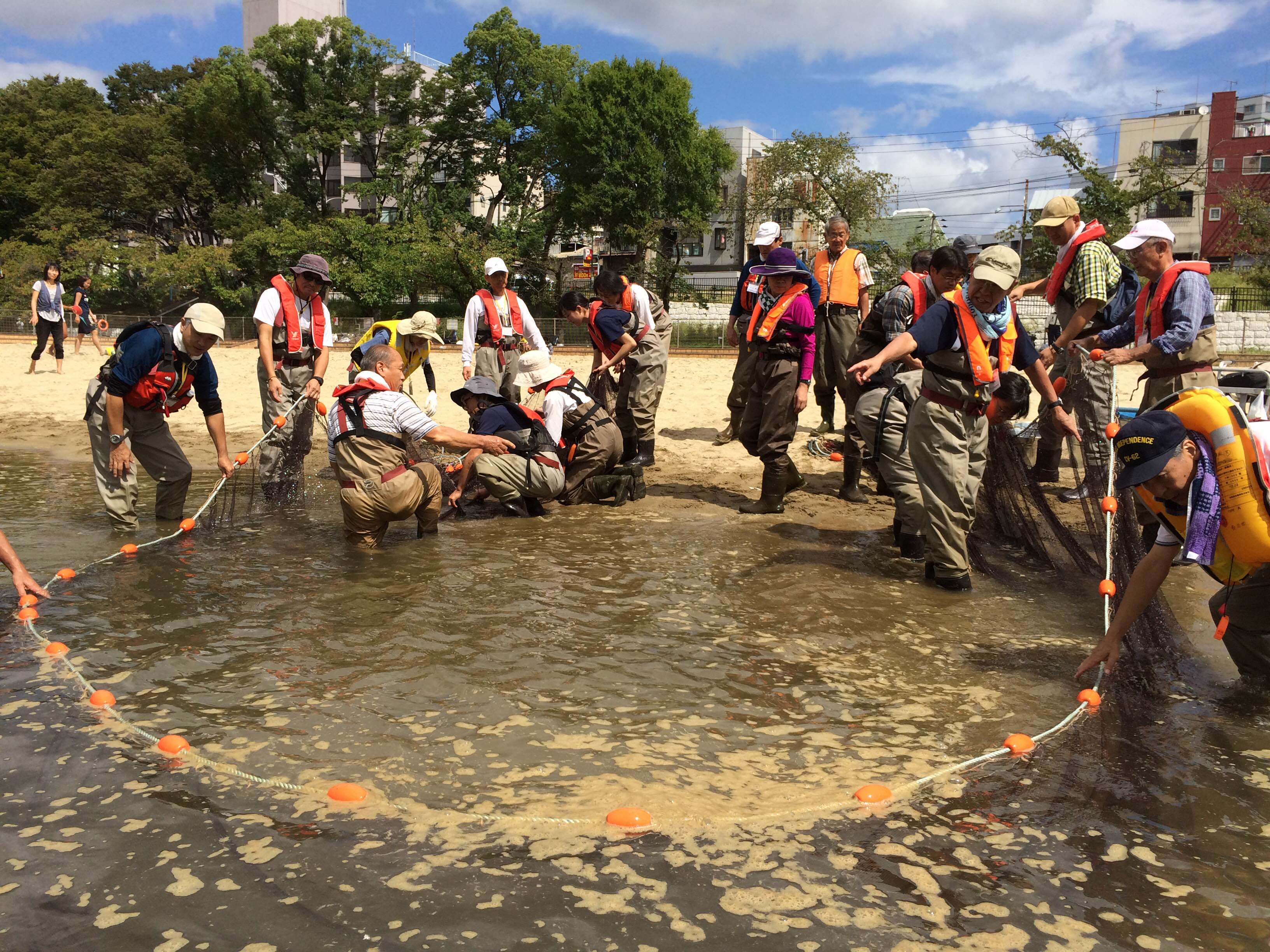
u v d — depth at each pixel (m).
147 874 2.47
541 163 46.75
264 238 44.97
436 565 5.64
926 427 5.25
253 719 3.46
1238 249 35.88
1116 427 5.04
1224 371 6.31
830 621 4.71
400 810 2.83
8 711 3.50
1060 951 2.22
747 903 2.39
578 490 7.57
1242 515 3.39
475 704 3.63
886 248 36.25
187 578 5.30
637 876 2.50
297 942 2.21
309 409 7.41
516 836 2.69
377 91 50.19
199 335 6.27
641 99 39.88
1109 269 6.26
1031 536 6.02
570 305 8.62
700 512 7.30
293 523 6.80
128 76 70.62
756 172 38.75
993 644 4.44
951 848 2.66
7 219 57.56
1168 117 47.69
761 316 7.15
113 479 6.37
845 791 3.00
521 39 46.41
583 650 4.24
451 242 41.69
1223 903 2.41
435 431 6.07
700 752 3.27
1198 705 3.72
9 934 2.22
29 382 16.12
